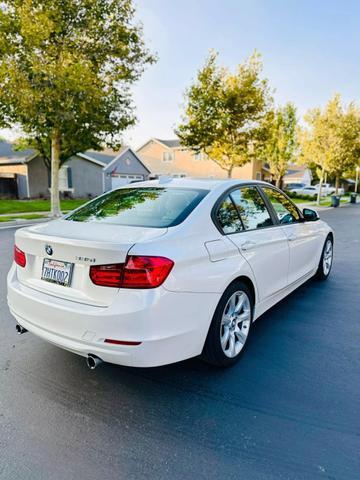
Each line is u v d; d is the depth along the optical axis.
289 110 27.09
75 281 2.20
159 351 2.07
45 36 10.55
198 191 2.87
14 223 11.20
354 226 12.25
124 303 2.00
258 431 2.01
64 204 17.89
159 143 35.62
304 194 31.33
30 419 2.10
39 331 2.34
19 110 11.70
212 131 15.17
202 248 2.37
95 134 13.91
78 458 1.81
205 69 14.77
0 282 4.73
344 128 22.06
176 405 2.25
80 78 10.72
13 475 1.69
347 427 2.04
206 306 2.35
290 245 3.59
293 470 1.74
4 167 22.52
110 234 2.27
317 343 3.13
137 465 1.77
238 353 2.79
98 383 2.48
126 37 12.03
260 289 3.04
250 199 3.23
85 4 11.13
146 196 2.96
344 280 5.15
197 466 1.76
